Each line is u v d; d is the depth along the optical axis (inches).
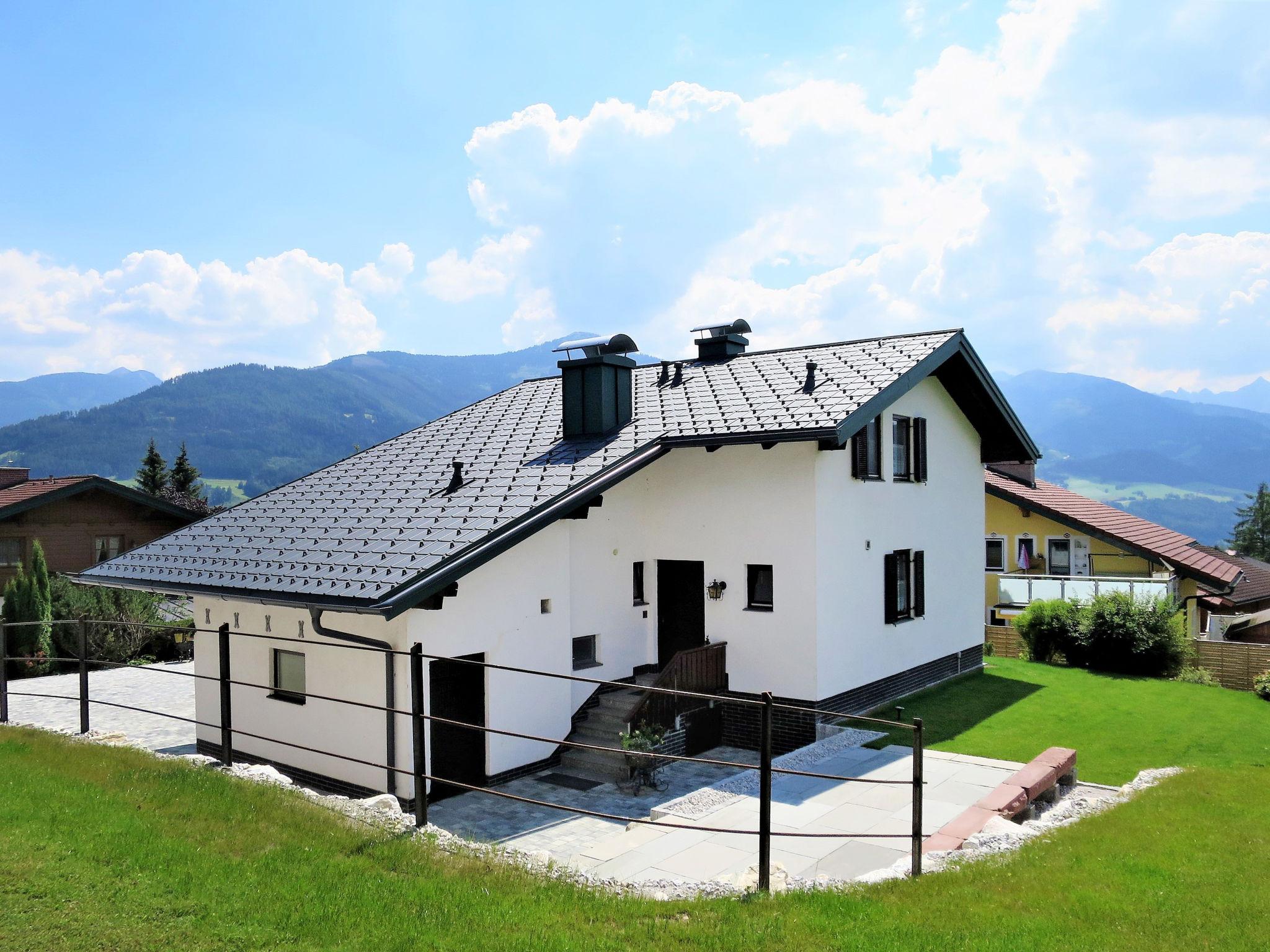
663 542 613.6
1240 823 344.8
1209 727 582.2
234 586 470.9
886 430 628.7
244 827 289.6
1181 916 247.3
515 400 757.9
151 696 732.7
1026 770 430.9
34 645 842.2
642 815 437.1
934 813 400.8
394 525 498.6
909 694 660.1
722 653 578.6
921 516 679.1
